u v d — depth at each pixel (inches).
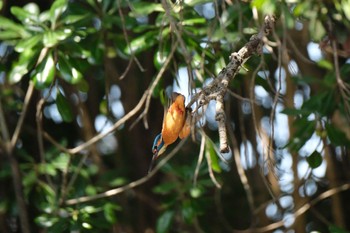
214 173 503.2
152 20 509.7
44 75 386.3
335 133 396.2
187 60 334.3
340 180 555.5
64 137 593.6
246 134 576.7
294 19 331.0
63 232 438.0
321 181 564.1
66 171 447.2
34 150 575.2
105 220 460.1
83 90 414.0
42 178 525.0
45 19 407.2
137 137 588.1
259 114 524.7
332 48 381.4
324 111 405.7
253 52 270.2
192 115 260.4
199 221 558.3
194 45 392.8
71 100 548.7
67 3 404.5
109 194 444.5
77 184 482.0
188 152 568.7
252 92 333.4
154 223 577.0
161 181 590.9
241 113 456.8
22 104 533.6
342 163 550.0
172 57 386.6
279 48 319.9
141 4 401.4
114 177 545.6
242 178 454.3
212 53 395.9
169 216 458.3
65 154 487.8
